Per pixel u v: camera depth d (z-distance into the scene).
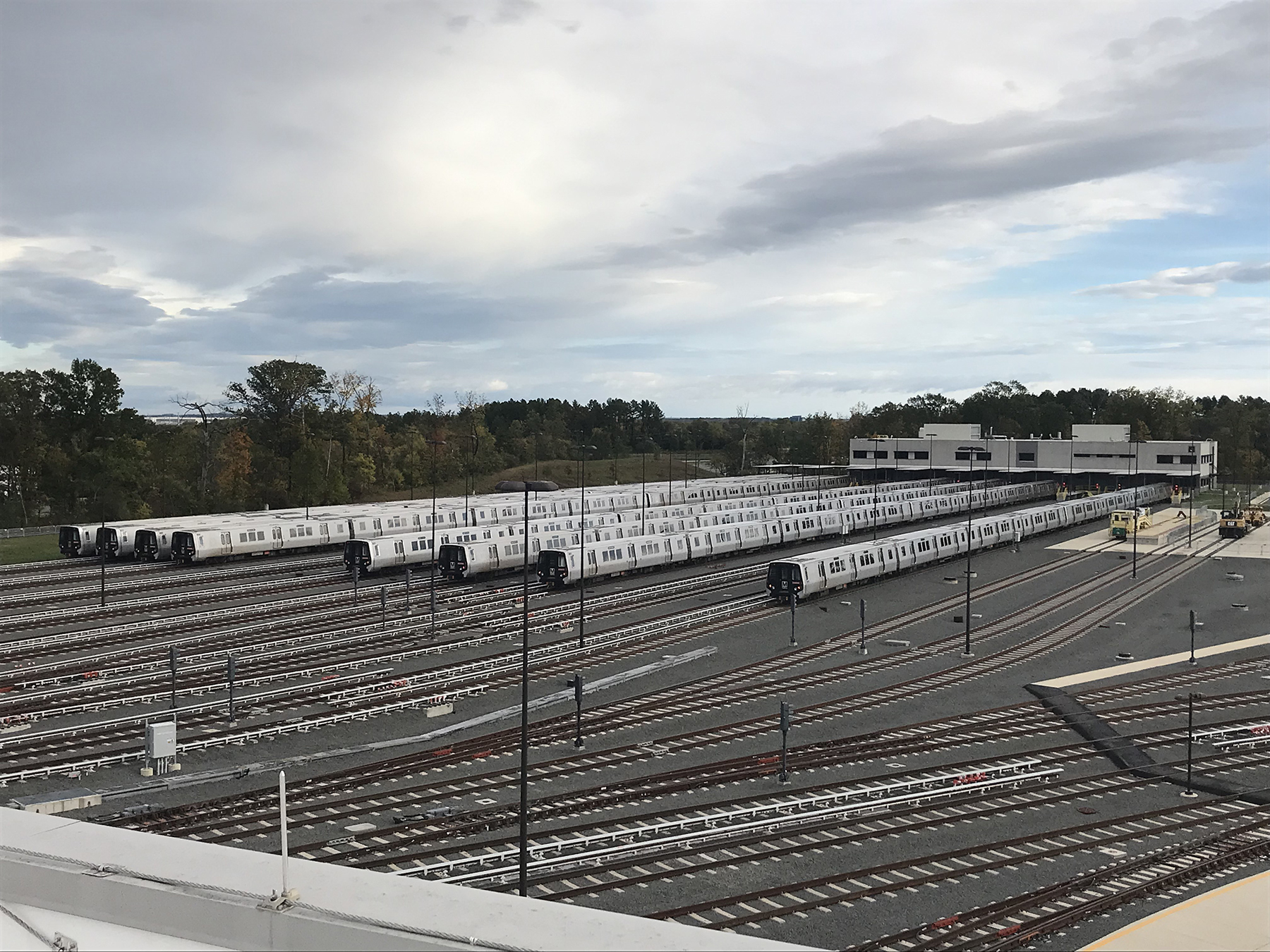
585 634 60.66
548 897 27.19
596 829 31.66
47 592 73.94
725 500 129.38
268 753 39.22
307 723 42.41
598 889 27.61
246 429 144.75
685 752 39.56
